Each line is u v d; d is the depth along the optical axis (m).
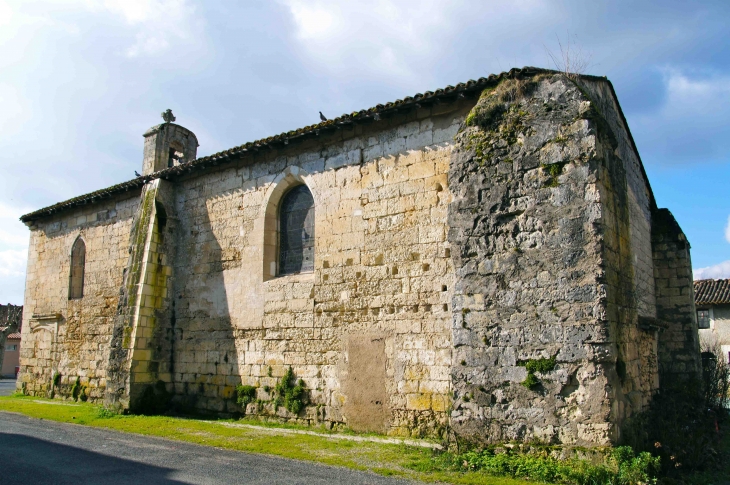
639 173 13.41
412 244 10.88
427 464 8.01
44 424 12.44
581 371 7.80
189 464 8.16
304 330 12.16
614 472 7.00
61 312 18.86
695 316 14.57
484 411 8.44
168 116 18.98
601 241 7.98
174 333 14.71
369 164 11.74
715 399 14.24
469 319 8.82
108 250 17.69
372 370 10.97
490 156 9.05
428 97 10.59
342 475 7.44
